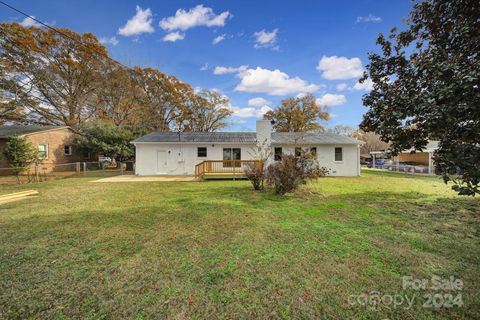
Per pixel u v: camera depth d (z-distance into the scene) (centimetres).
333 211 552
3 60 1948
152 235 394
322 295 221
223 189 919
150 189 924
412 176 1482
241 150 1543
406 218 486
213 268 277
